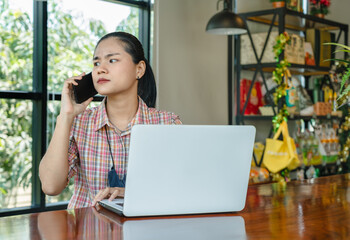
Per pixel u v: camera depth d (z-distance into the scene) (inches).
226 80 175.0
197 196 47.9
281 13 158.9
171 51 156.1
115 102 64.4
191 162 47.0
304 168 176.4
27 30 129.7
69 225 43.0
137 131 44.7
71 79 59.7
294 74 190.2
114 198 55.0
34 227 42.2
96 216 47.2
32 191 131.7
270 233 40.8
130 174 45.4
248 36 170.9
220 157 47.9
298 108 166.4
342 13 216.4
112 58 61.7
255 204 55.1
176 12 157.6
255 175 154.6
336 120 192.1
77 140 63.7
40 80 130.4
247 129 48.4
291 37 163.0
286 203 55.8
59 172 58.4
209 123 168.6
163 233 40.2
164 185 46.6
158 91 151.4
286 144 151.3
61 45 135.3
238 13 169.8
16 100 128.2
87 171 63.9
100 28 144.8
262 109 169.0
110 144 64.1
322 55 181.8
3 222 44.2
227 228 42.5
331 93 185.2
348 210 51.8
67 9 136.4
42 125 130.3
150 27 153.5
